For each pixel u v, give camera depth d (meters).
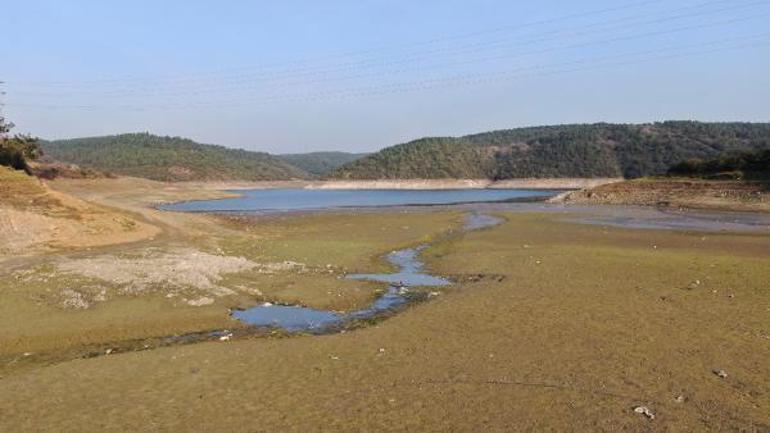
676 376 14.36
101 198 102.94
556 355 16.09
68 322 19.98
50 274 26.69
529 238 44.03
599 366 15.15
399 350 16.94
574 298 22.67
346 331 19.50
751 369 14.75
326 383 14.49
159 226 50.25
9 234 36.22
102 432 12.05
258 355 16.75
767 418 12.02
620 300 22.17
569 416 12.27
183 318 20.69
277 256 34.59
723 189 83.62
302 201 118.75
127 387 14.44
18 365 16.45
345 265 32.12
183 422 12.45
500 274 28.64
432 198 128.50
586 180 188.75
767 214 67.94
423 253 37.50
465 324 19.50
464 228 53.72
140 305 21.98
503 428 11.80
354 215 71.06
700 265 29.23
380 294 24.94
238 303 23.08
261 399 13.59
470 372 14.95
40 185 47.69
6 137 79.62
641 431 11.56
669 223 57.06
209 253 35.28
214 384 14.56
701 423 11.86
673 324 18.81
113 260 31.20
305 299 23.66
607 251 34.69
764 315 19.75
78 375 15.30
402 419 12.33
